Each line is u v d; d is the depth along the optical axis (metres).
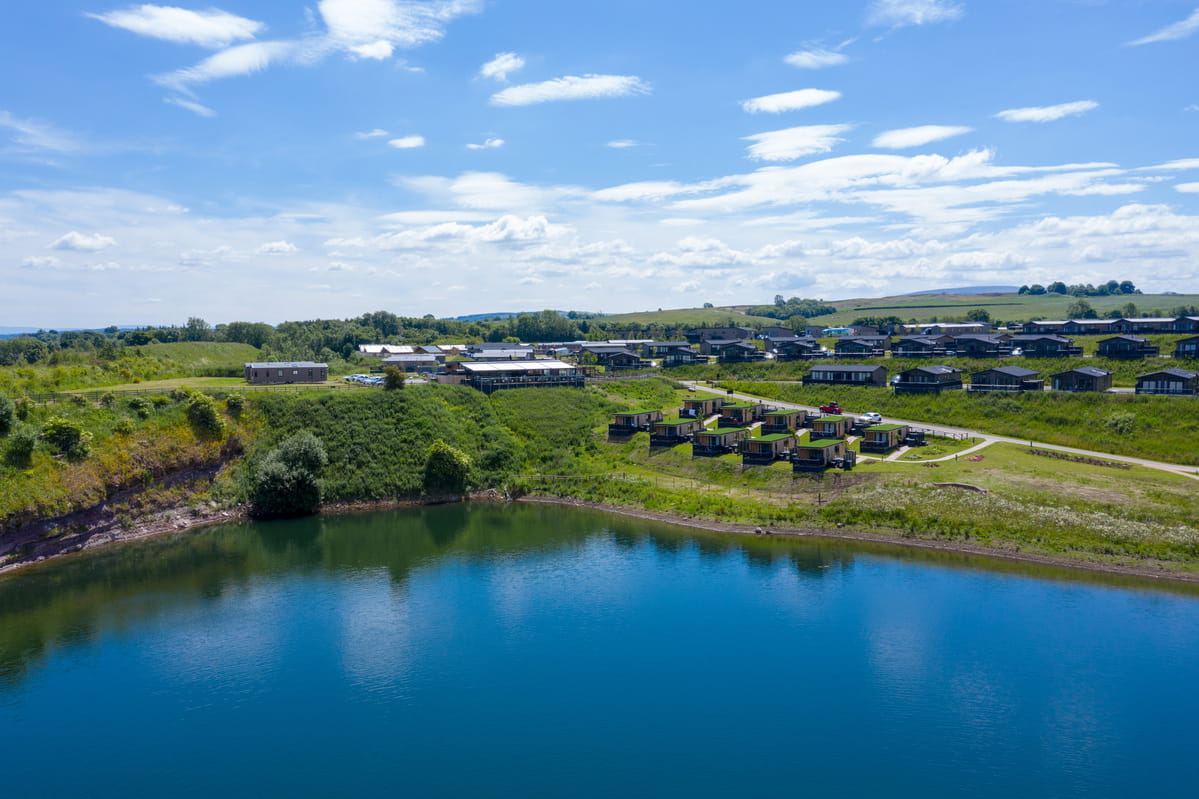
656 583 85.19
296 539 103.06
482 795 49.97
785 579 84.88
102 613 78.50
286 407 126.75
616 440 139.62
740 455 124.75
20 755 54.75
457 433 133.62
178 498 109.50
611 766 52.84
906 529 96.31
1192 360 155.88
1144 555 83.44
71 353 176.50
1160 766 51.88
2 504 88.44
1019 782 50.59
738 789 50.25
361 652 70.00
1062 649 67.38
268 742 56.22
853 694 61.50
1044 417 132.12
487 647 70.69
